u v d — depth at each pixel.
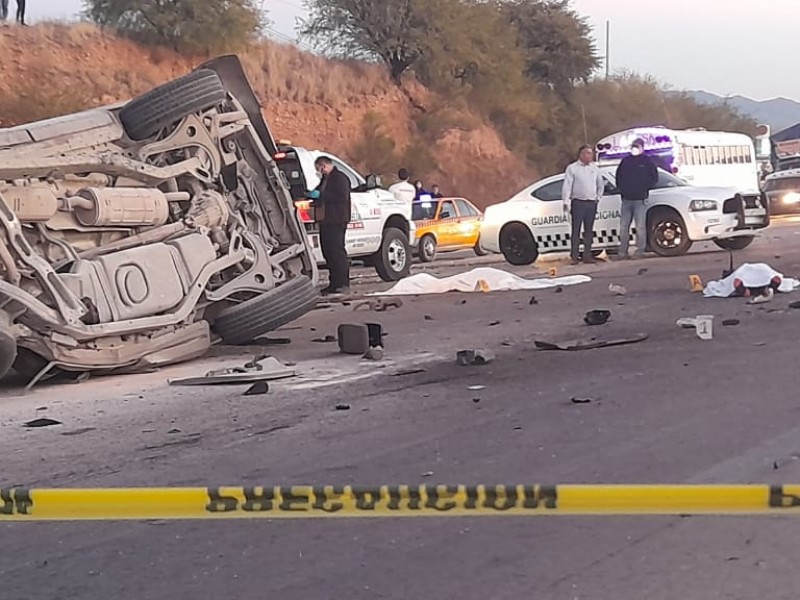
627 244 19.47
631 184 19.20
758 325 10.73
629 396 7.83
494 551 4.84
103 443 6.98
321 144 41.25
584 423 7.08
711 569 4.55
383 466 6.22
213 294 10.65
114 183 9.99
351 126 42.94
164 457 6.58
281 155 18.45
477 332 11.32
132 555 4.94
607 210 19.91
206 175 10.97
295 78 42.25
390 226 20.17
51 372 9.24
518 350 10.05
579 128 57.59
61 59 33.38
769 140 60.25
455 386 8.48
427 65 48.31
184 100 10.65
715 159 36.59
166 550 4.98
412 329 11.85
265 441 6.91
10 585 4.61
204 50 38.09
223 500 3.87
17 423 7.65
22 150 9.08
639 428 6.89
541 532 5.06
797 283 13.53
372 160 41.69
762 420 6.97
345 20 47.41
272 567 4.73
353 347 10.27
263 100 40.56
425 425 7.20
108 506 3.87
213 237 10.80
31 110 29.78
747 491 3.77
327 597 4.38
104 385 9.11
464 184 45.62
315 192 18.34
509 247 21.11
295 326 12.77
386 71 47.12
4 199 8.70
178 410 7.95
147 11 36.84
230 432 7.20
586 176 19.27
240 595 4.42
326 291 16.22
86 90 32.38
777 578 4.44
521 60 52.12
